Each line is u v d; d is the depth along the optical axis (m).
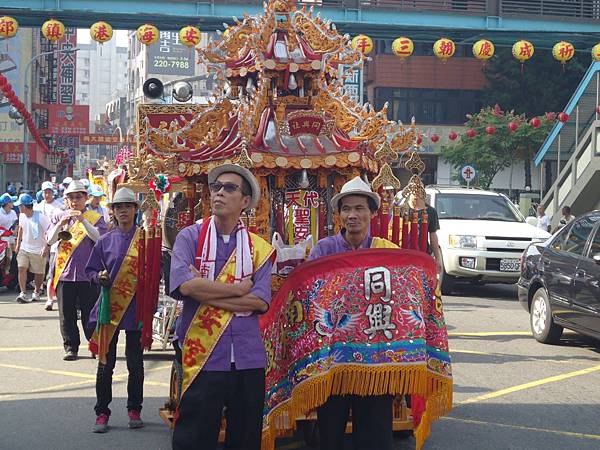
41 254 13.56
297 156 6.09
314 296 4.81
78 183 9.66
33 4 24.86
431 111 47.19
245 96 7.23
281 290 4.99
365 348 4.72
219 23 26.16
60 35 22.98
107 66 176.62
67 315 9.52
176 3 25.56
